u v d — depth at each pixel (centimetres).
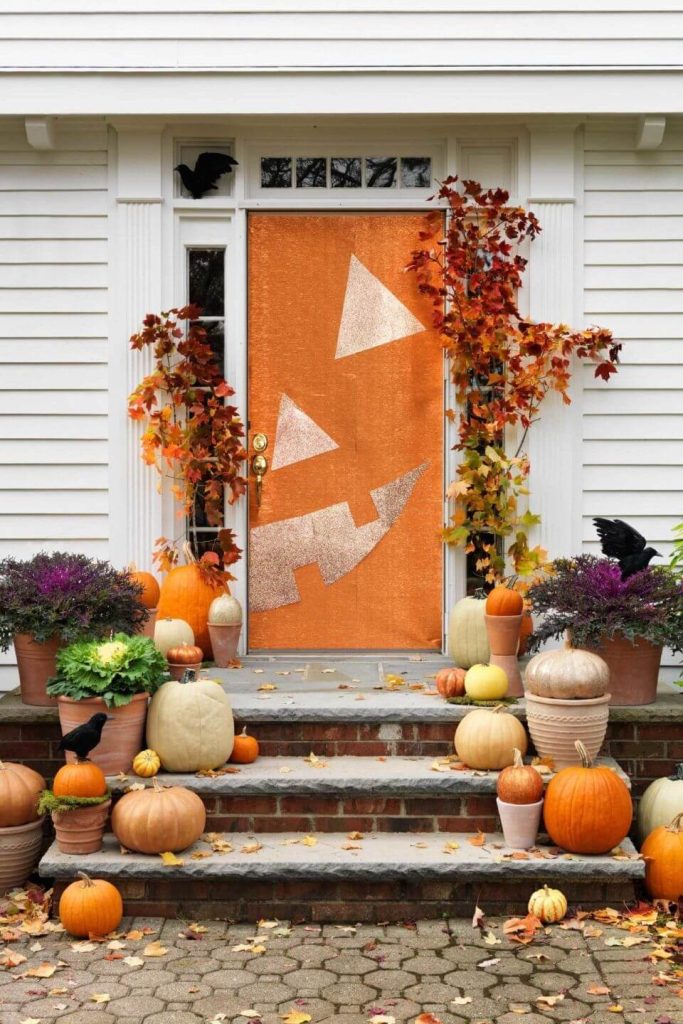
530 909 464
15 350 630
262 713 529
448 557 638
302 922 471
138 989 409
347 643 648
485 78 604
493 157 639
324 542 646
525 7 618
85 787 473
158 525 630
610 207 630
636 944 445
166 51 620
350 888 472
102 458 630
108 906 452
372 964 430
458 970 424
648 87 604
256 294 641
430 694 554
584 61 620
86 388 630
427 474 644
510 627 542
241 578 639
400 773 504
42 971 418
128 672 497
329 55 620
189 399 628
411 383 642
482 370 627
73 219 629
